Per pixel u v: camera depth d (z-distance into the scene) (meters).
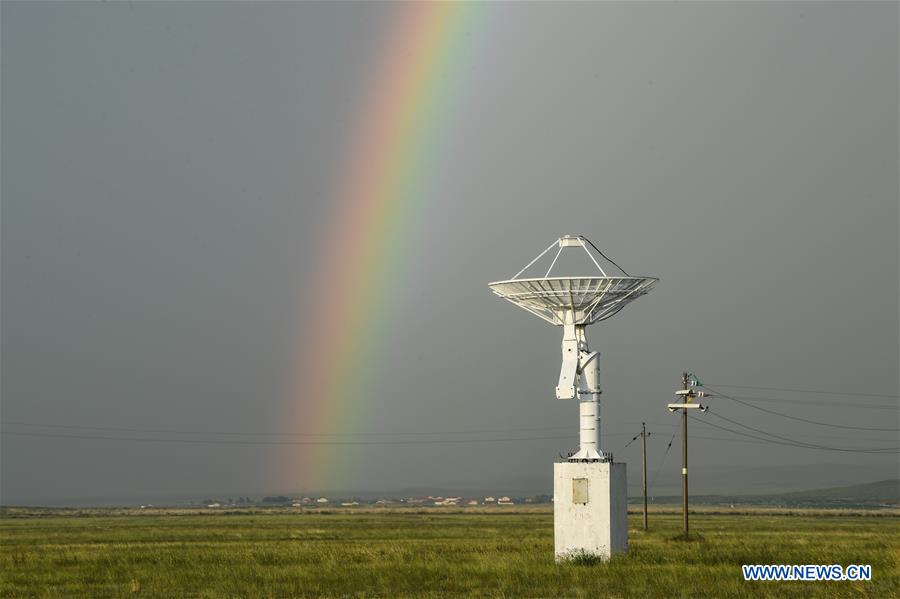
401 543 89.06
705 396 88.44
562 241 64.12
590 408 60.31
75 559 67.38
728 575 51.44
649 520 178.50
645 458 117.25
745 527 135.38
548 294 61.31
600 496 58.16
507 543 86.25
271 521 179.00
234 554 71.75
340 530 127.94
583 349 61.41
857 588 45.81
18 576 55.53
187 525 154.88
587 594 44.66
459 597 44.72
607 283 60.81
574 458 59.75
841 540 91.12
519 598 43.97
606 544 57.91
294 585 49.16
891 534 108.69
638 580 49.16
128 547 85.12
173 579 52.81
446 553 70.75
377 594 45.88
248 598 44.81
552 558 62.03
